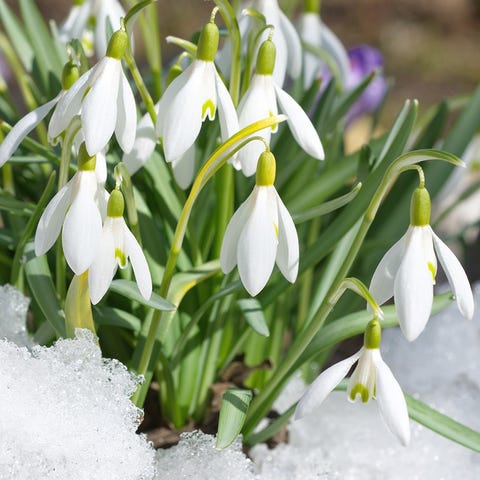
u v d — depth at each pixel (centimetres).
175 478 48
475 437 47
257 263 42
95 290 43
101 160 44
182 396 51
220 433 46
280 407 53
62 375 47
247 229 43
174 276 49
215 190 51
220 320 50
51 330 49
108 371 47
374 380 43
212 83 44
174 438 51
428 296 42
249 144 44
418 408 47
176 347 49
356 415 53
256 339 54
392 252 43
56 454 46
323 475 50
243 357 54
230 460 48
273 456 51
